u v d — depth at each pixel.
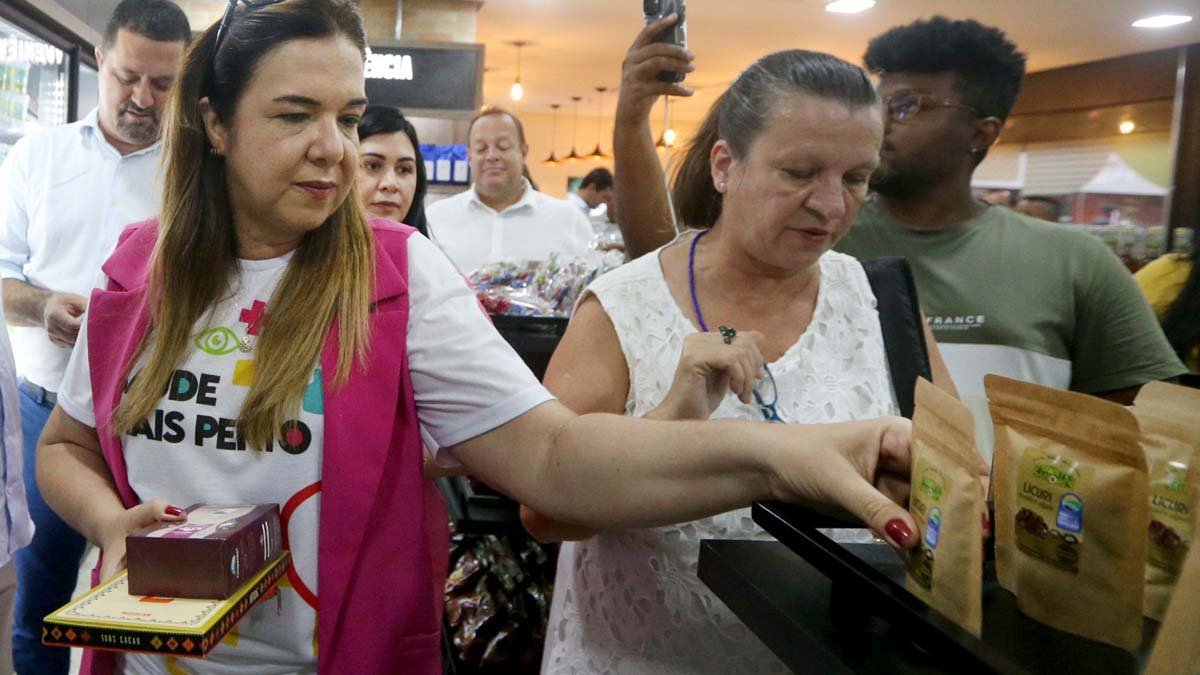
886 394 1.17
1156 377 1.50
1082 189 8.08
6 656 1.72
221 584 0.83
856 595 0.62
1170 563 0.58
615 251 2.38
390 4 5.95
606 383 1.17
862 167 1.03
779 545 0.81
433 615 1.06
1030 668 0.53
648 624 1.12
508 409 0.97
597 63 9.05
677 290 1.20
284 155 0.92
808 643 0.61
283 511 0.99
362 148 2.52
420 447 1.03
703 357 0.98
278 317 0.98
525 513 1.21
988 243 1.63
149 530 0.86
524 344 1.92
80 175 2.40
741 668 1.09
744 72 1.11
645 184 1.62
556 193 14.01
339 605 0.97
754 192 1.05
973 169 1.67
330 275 1.00
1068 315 1.57
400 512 1.01
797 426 0.79
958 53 1.56
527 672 2.04
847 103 1.00
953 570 0.58
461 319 1.02
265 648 1.00
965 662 0.50
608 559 1.17
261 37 0.90
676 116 12.37
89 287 2.41
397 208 2.57
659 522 0.85
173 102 0.99
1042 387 0.60
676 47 1.50
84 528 1.01
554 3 6.56
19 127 3.43
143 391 0.99
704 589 1.10
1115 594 0.55
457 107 4.69
